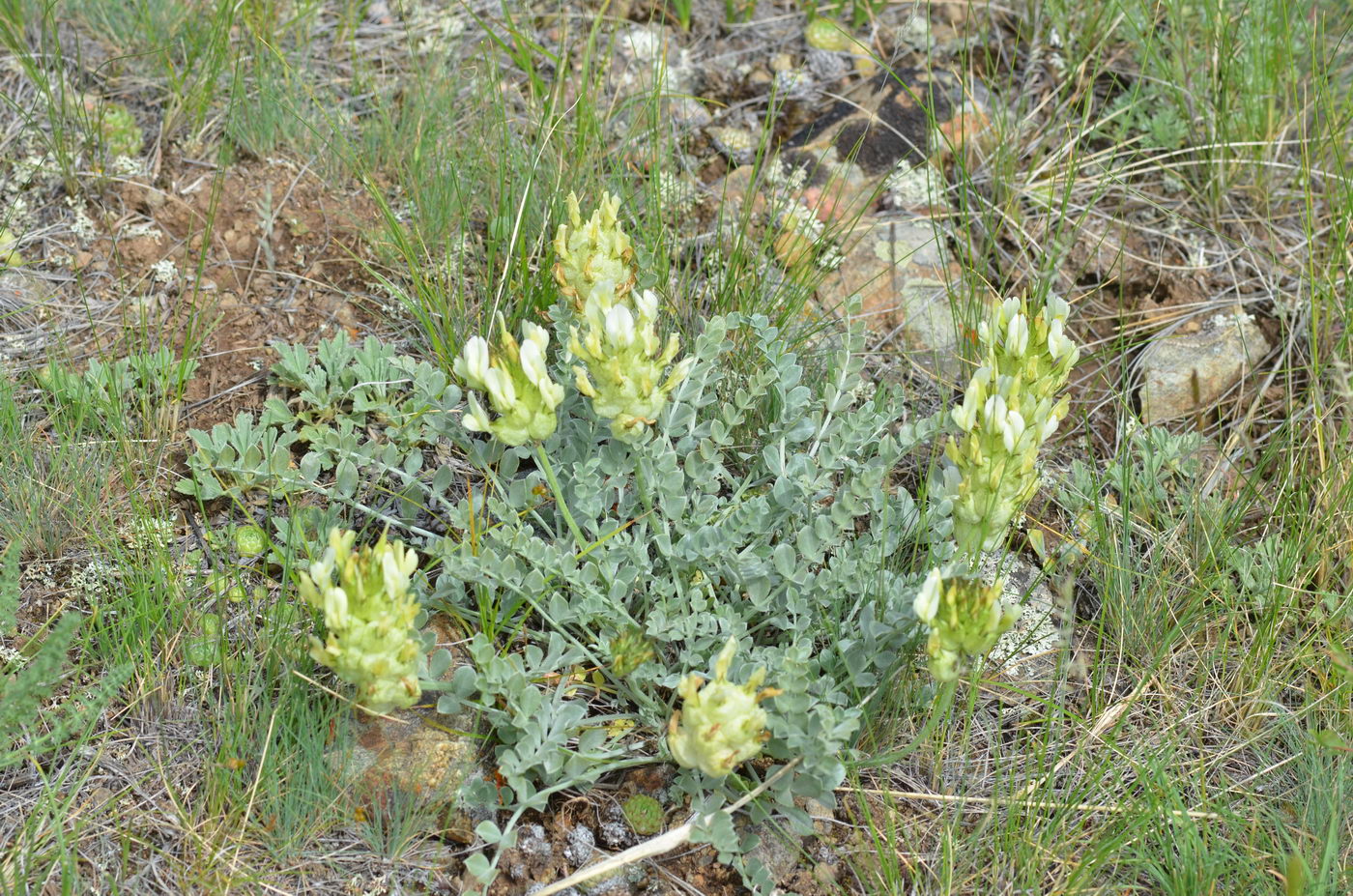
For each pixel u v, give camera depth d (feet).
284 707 2.18
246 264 2.87
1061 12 3.41
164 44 3.13
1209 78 3.20
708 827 2.11
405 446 2.55
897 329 2.89
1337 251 2.85
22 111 2.93
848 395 2.48
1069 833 2.19
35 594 2.33
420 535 2.48
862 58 3.41
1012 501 2.12
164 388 2.54
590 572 2.23
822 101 3.31
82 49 3.14
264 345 2.74
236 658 2.25
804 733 2.12
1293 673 2.41
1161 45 3.31
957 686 2.34
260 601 2.36
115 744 2.19
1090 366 2.89
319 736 2.14
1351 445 2.64
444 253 2.88
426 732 2.21
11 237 2.82
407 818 2.13
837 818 2.23
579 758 2.17
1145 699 2.39
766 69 3.41
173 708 2.23
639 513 2.44
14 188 2.88
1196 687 2.39
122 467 2.48
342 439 2.43
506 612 2.29
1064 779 2.27
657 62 3.34
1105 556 2.52
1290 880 1.99
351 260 2.89
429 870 2.13
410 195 2.94
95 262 2.82
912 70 3.33
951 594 1.98
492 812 2.18
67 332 2.69
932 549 2.33
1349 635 2.41
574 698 2.31
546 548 2.23
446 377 2.60
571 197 2.23
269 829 2.13
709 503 2.35
